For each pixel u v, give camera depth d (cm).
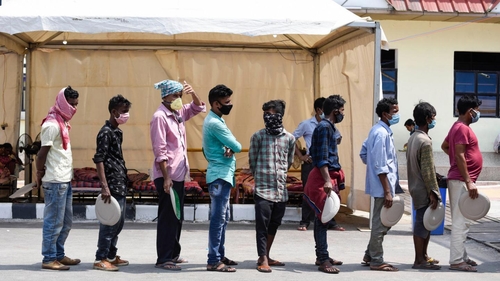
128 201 1469
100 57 1602
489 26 2088
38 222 1284
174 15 1194
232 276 845
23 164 1520
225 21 1198
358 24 1231
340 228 1254
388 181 881
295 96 1647
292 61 1644
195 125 1641
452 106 2078
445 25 2067
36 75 1587
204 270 880
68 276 822
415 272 895
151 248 1055
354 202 1402
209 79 1633
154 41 1598
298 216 1313
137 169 1620
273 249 1061
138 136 1616
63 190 849
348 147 1440
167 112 866
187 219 1314
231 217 1318
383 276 865
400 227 1305
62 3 1241
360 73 1334
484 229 1260
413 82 2069
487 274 892
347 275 867
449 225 1318
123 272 858
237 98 1641
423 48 2067
